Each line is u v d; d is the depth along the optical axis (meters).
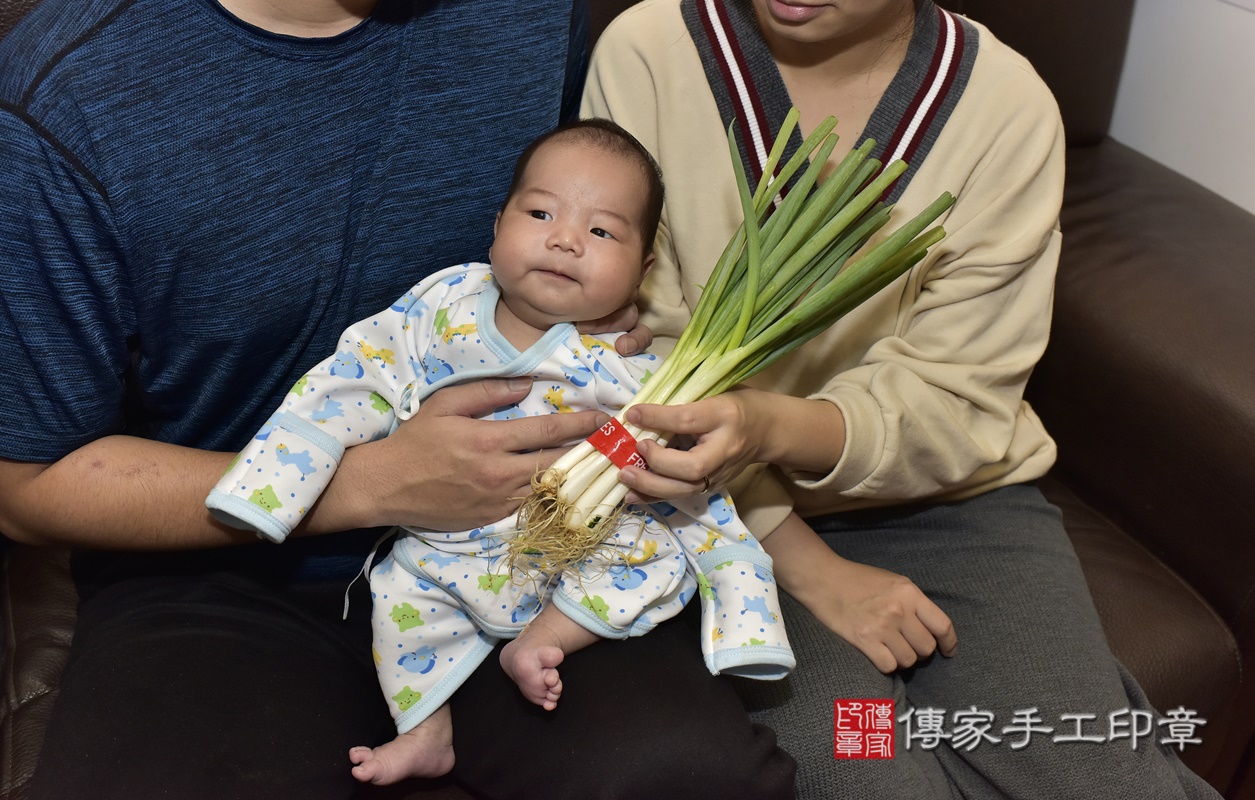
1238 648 1.29
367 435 1.04
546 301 0.96
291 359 1.05
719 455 0.94
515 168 1.04
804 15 1.00
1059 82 1.69
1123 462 1.40
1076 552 1.35
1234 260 1.46
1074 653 1.13
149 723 0.91
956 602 1.20
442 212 1.06
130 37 0.88
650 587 0.99
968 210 1.14
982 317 1.16
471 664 1.04
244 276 0.96
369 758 0.97
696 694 0.98
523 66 1.08
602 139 0.98
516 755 0.97
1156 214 1.58
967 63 1.13
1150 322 1.37
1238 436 1.25
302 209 0.97
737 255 1.00
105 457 0.96
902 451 1.11
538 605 1.02
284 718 0.96
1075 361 1.44
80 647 1.03
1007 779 1.11
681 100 1.16
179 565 1.09
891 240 0.94
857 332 1.17
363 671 1.10
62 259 0.88
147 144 0.89
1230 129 1.65
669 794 0.92
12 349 0.89
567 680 0.99
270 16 0.92
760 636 0.98
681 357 0.99
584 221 0.96
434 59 1.01
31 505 0.96
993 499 1.27
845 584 1.17
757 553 1.02
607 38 1.20
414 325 1.05
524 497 0.98
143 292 0.93
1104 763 1.07
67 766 0.88
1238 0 1.61
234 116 0.92
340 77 0.96
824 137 1.00
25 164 0.85
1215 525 1.29
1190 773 1.15
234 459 0.99
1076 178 1.70
